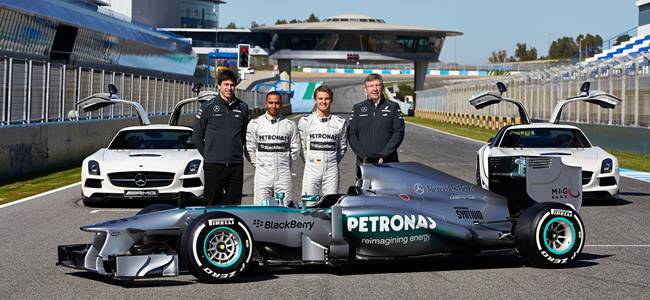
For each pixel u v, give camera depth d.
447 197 7.91
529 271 7.62
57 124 19.69
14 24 34.12
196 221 6.91
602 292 6.66
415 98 85.81
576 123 31.97
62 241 9.49
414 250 7.63
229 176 8.88
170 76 64.25
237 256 6.98
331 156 8.91
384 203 7.66
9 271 7.69
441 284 7.02
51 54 41.50
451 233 7.67
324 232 7.49
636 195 14.75
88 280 7.26
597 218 11.59
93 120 22.64
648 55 26.27
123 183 12.73
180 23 105.81
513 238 7.79
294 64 158.38
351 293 6.64
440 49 87.00
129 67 52.97
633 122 27.05
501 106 47.09
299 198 13.73
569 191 8.20
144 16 90.88
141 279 7.27
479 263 8.10
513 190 8.38
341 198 7.70
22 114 18.72
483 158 13.88
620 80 28.23
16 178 17.33
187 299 6.45
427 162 21.92
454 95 60.28
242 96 55.03
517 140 14.29
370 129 9.52
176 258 6.94
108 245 6.99
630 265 7.92
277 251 7.45
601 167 13.06
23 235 9.95
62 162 20.06
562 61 76.12
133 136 14.10
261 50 87.75
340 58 85.06
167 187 12.73
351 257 7.51
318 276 7.42
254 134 8.69
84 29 43.84
